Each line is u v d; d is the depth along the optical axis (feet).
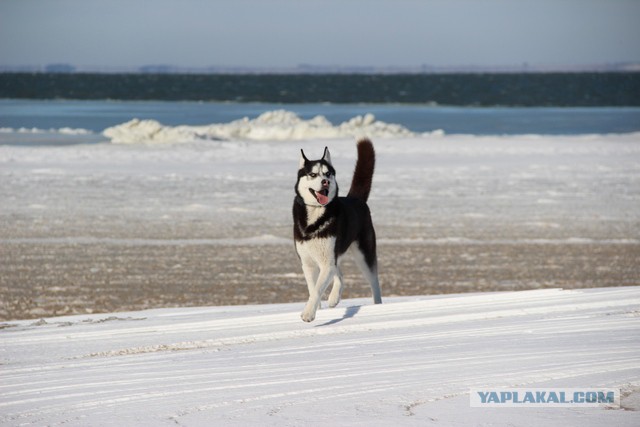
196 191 77.05
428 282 44.78
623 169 93.91
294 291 42.27
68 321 27.32
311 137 129.08
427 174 89.04
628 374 15.61
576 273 47.73
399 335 21.42
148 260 49.19
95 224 60.49
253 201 72.38
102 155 101.19
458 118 200.44
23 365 19.26
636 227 62.80
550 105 296.51
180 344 21.44
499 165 96.37
